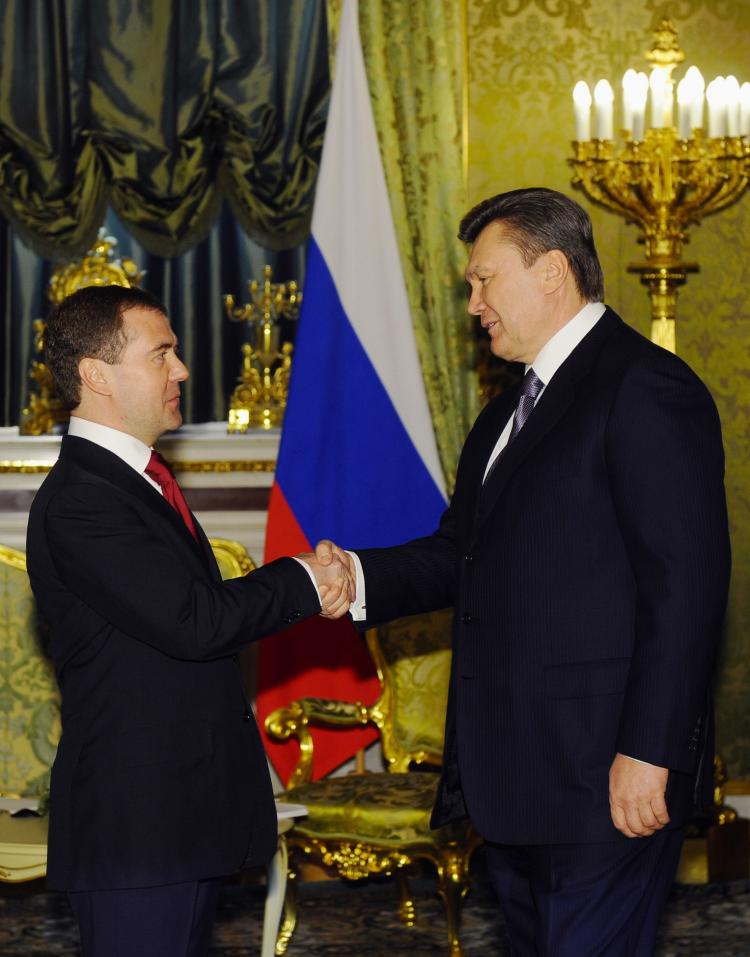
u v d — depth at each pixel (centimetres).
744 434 475
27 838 349
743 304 473
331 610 274
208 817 238
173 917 236
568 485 246
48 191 467
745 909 432
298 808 366
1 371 479
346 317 434
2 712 449
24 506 463
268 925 350
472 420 460
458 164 456
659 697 231
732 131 435
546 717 246
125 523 238
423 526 434
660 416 240
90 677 239
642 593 237
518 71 470
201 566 247
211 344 488
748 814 470
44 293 481
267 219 480
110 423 249
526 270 256
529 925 267
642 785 232
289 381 442
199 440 467
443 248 457
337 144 440
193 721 240
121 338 246
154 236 482
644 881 246
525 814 247
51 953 397
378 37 454
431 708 440
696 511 236
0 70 461
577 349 255
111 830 233
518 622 249
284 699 440
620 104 470
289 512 428
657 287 441
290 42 470
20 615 448
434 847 386
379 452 433
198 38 467
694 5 470
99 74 467
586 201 470
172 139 468
